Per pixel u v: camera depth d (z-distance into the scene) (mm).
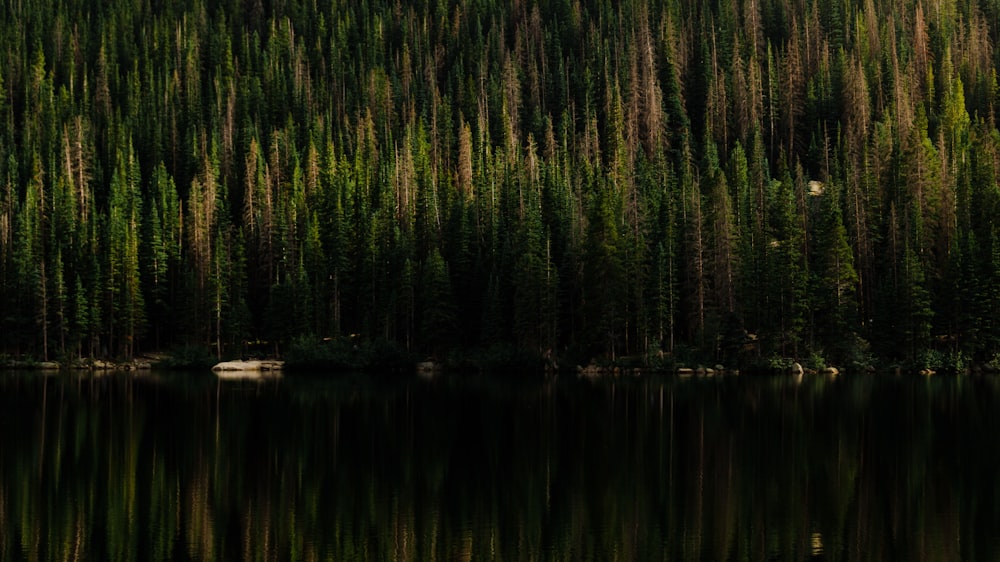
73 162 135000
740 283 93188
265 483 35969
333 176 126812
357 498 33156
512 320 99812
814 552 25859
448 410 59844
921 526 28688
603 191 94062
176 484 35719
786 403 62250
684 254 97812
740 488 34469
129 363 105438
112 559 25500
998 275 87438
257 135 148500
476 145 141000
